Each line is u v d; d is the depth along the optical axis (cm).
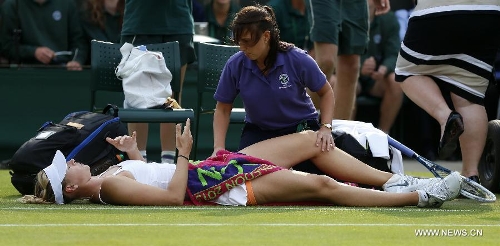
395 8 4506
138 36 3381
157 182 2366
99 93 4066
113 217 2069
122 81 3216
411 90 2880
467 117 2859
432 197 2323
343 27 3562
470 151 2870
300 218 2072
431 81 2869
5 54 4131
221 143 2580
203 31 4300
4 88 4028
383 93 4475
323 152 2494
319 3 3453
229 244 1697
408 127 4544
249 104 2561
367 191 2333
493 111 4297
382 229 1919
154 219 2039
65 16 4119
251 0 4356
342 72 3634
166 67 3219
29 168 2642
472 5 2795
